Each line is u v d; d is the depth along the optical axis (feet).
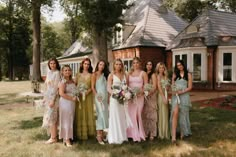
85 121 23.21
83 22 61.05
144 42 78.59
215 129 26.00
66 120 21.98
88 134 23.54
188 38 72.79
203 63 69.36
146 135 23.58
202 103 43.11
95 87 23.21
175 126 22.97
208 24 72.69
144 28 82.53
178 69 23.81
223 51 67.56
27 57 172.55
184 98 23.54
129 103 22.74
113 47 89.35
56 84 22.71
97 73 23.39
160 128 23.32
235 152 19.61
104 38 63.26
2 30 160.86
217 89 67.77
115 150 20.39
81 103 23.02
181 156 19.04
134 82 22.95
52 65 22.99
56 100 22.67
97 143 22.29
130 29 85.81
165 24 86.89
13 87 84.99
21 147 21.63
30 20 165.58
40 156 19.48
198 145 21.38
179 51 72.49
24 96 58.80
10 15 159.33
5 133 26.20
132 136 22.67
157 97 23.59
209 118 30.94
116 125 22.20
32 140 23.71
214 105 40.63
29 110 40.04
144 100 23.31
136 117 22.89
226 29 73.41
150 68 24.27
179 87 23.11
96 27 61.00
